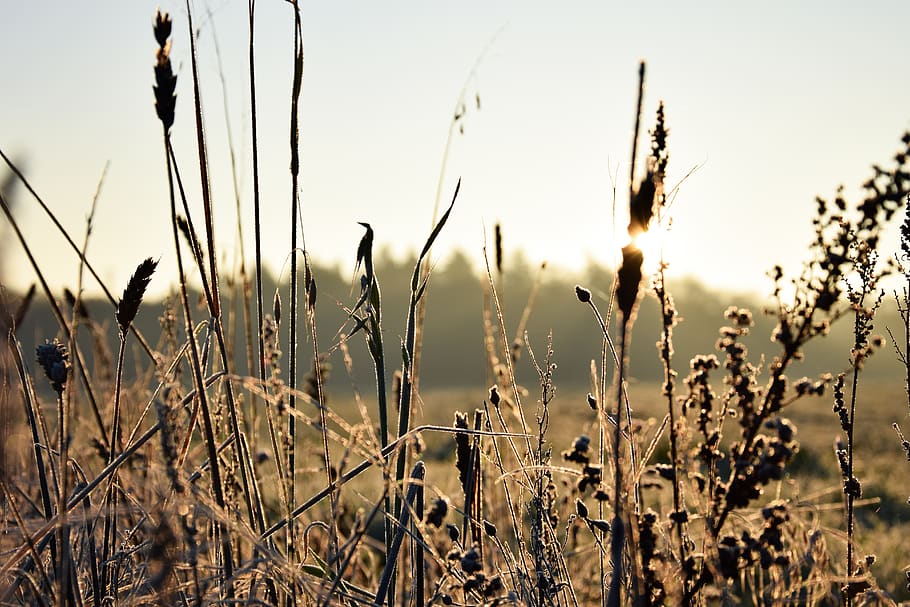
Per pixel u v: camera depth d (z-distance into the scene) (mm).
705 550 1499
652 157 1426
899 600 2980
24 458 1956
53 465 1688
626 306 1209
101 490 1928
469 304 63938
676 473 1562
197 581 1448
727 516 1623
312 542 2605
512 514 1946
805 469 8125
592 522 1635
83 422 2330
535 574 1816
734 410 1582
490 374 2393
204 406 1519
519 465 1980
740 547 1450
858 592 1764
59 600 1528
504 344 2059
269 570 1609
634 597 1348
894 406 15719
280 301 2062
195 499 1467
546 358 2035
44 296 1623
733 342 1596
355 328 1822
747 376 1554
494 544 2068
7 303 1485
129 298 1625
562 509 2475
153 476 1633
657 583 1502
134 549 1691
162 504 1483
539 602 1779
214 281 1681
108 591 1766
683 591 1499
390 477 1602
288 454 1819
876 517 4895
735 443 1534
